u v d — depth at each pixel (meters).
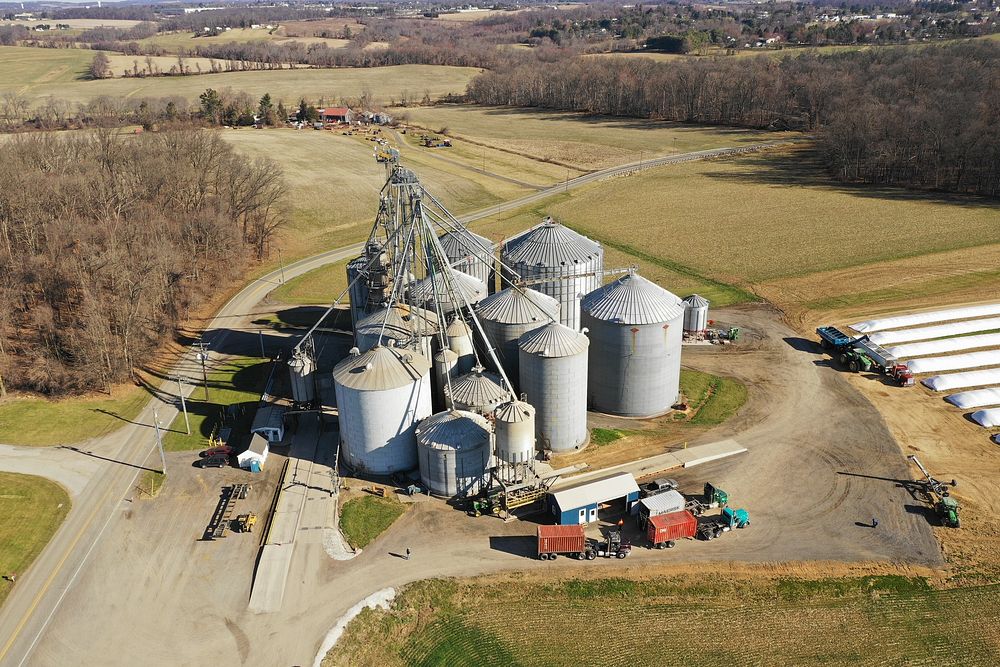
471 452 61.38
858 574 53.31
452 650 48.25
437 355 69.62
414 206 70.62
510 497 60.94
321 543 57.59
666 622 49.97
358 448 65.50
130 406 80.19
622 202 173.75
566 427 67.81
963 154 165.62
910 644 47.88
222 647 48.47
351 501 62.38
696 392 80.19
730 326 98.44
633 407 74.69
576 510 57.97
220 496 63.91
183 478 66.50
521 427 59.31
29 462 69.19
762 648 47.81
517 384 73.12
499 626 50.00
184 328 102.69
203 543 58.03
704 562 54.78
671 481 61.47
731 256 129.25
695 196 175.88
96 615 51.25
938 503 58.44
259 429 71.25
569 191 187.50
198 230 120.06
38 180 112.12
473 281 79.69
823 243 133.62
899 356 86.06
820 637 48.53
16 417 77.25
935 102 188.12
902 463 66.12
